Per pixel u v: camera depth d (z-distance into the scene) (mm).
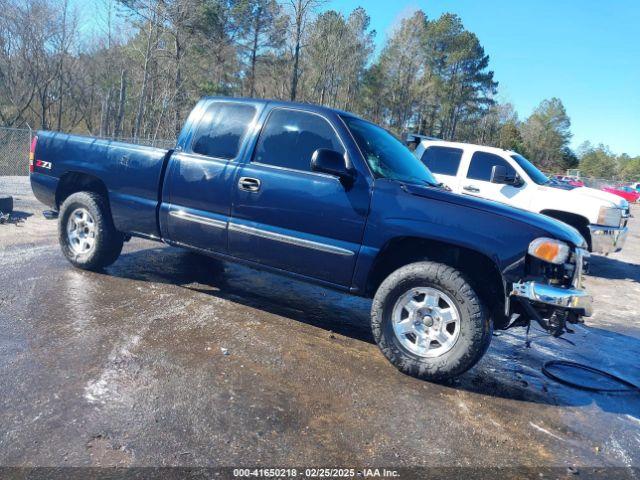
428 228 3656
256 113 4508
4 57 31281
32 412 2697
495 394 3645
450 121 76438
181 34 33938
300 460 2543
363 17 62438
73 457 2369
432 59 68312
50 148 5445
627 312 6980
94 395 2928
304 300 5414
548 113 87875
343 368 3727
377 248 3811
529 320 3807
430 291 3656
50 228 7609
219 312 4625
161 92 35344
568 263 3547
